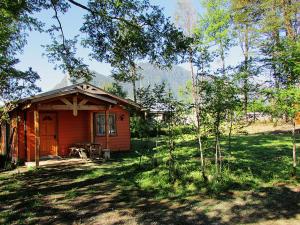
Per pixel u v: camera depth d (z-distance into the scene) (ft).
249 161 43.32
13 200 32.09
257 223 22.31
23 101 53.72
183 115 37.14
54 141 64.39
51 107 54.95
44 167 53.01
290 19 91.04
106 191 34.12
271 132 88.69
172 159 38.60
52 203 30.32
